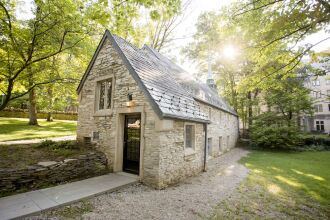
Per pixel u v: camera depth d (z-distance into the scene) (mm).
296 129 19594
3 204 4277
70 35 8133
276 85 7727
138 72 6840
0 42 7402
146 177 6223
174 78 10633
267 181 7742
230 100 26938
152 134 6172
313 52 6141
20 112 23859
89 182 6012
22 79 9383
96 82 8430
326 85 32250
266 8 5777
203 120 8711
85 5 6879
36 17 7254
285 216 4668
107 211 4371
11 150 7273
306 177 8523
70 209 4348
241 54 6953
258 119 22359
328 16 4547
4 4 6961
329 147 19703
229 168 10227
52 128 17141
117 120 7324
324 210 5070
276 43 6184
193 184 6914
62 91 14328
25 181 5227
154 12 5762
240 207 5082
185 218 4285
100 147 7852
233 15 6246
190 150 8086
